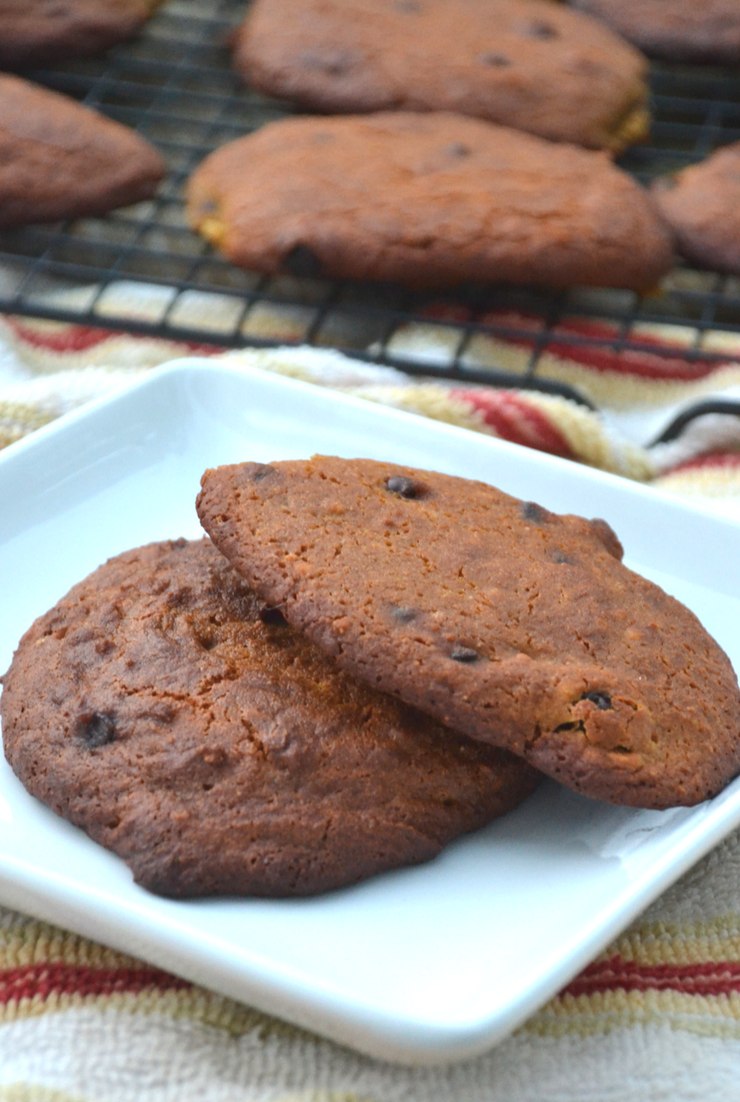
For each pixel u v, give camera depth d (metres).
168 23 0.64
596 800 0.33
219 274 0.52
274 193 0.49
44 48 0.56
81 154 0.51
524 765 0.33
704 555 0.39
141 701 0.33
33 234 0.52
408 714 0.33
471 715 0.32
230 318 0.49
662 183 0.52
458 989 0.30
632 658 0.34
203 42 0.62
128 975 0.32
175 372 0.42
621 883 0.32
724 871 0.35
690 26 0.59
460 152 0.51
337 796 0.32
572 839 0.33
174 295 0.50
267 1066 0.32
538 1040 0.32
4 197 0.50
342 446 0.41
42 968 0.33
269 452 0.41
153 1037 0.32
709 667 0.34
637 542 0.39
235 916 0.31
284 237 0.48
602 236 0.48
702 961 0.34
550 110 0.54
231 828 0.32
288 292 0.51
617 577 0.35
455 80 0.55
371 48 0.55
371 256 0.48
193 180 0.52
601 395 0.48
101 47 0.58
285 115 0.59
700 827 0.32
